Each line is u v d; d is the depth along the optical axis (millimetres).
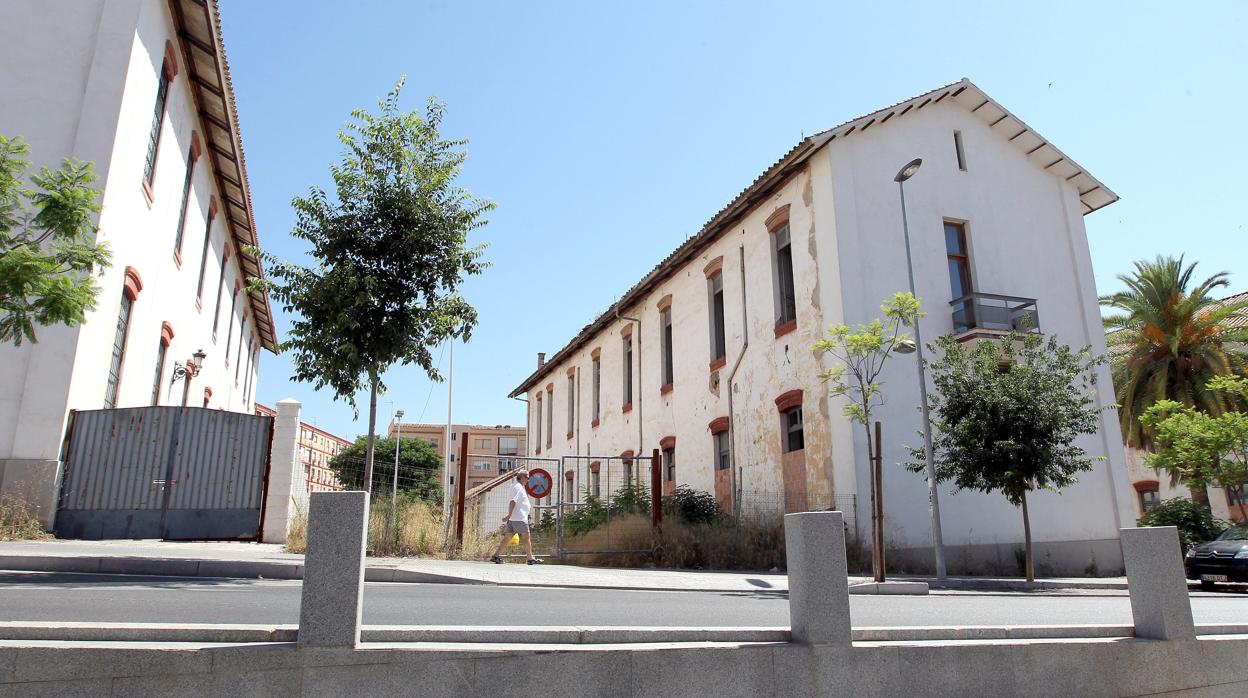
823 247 17531
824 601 4680
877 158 18219
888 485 16141
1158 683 5441
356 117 11484
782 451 18375
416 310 11367
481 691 3988
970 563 16578
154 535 12969
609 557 15594
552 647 4176
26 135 12820
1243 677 5758
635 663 4234
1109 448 19016
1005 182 19984
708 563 15195
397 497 15195
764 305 19672
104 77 13242
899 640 4988
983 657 4953
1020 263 19531
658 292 26062
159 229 15984
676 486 23562
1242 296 29422
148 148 15047
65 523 12453
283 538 13633
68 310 9164
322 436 72938
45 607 6168
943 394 14664
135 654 3664
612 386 29359
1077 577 17125
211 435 13656
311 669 3822
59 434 12273
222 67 16281
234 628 3965
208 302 22172
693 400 23000
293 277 10977
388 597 8281
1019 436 13594
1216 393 23609
